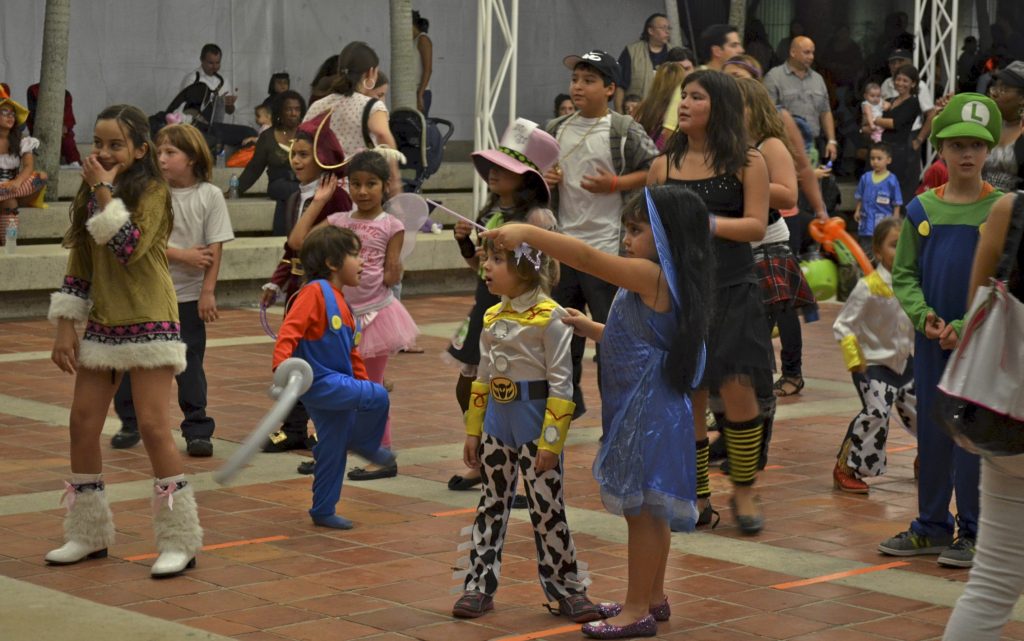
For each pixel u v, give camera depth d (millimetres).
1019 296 4090
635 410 4848
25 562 5777
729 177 6234
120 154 5523
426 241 16062
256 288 15172
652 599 5121
